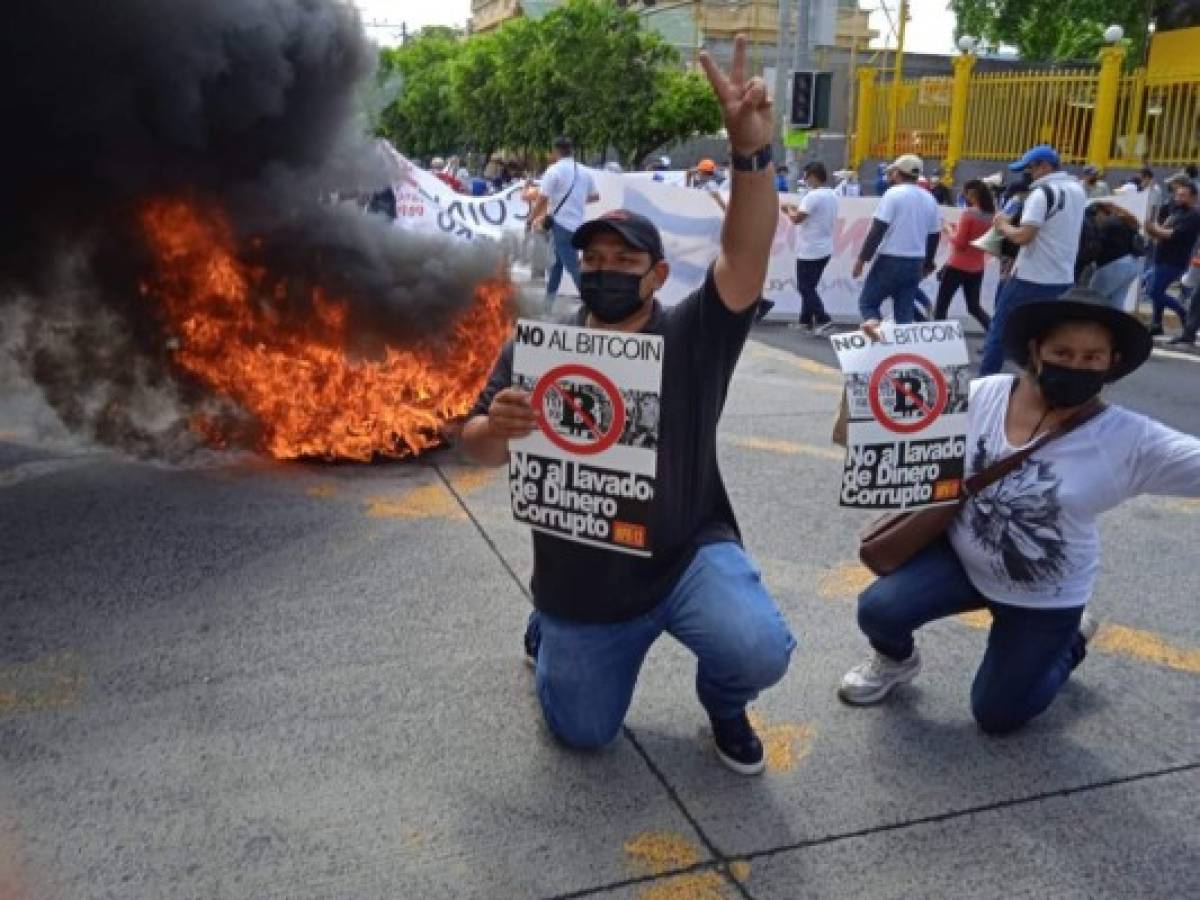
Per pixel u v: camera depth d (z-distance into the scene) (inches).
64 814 100.4
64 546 162.9
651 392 96.0
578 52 1220.5
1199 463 109.0
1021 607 115.6
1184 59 666.2
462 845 98.7
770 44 1889.8
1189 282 450.3
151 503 182.5
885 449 111.0
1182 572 171.9
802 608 153.1
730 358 102.8
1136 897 95.4
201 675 126.8
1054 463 113.2
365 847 97.7
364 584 153.7
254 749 112.2
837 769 113.3
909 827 103.9
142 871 93.4
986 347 293.3
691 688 129.0
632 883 94.7
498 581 156.4
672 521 104.7
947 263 409.1
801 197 455.2
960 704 128.3
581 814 103.8
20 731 113.6
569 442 100.0
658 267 101.4
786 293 463.5
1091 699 130.5
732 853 99.1
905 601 121.6
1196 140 617.3
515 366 100.6
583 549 103.9
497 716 120.4
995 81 740.7
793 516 191.3
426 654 134.0
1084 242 356.2
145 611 142.5
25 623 137.7
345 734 115.6
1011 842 102.3
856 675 127.3
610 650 106.5
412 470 206.5
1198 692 133.0
